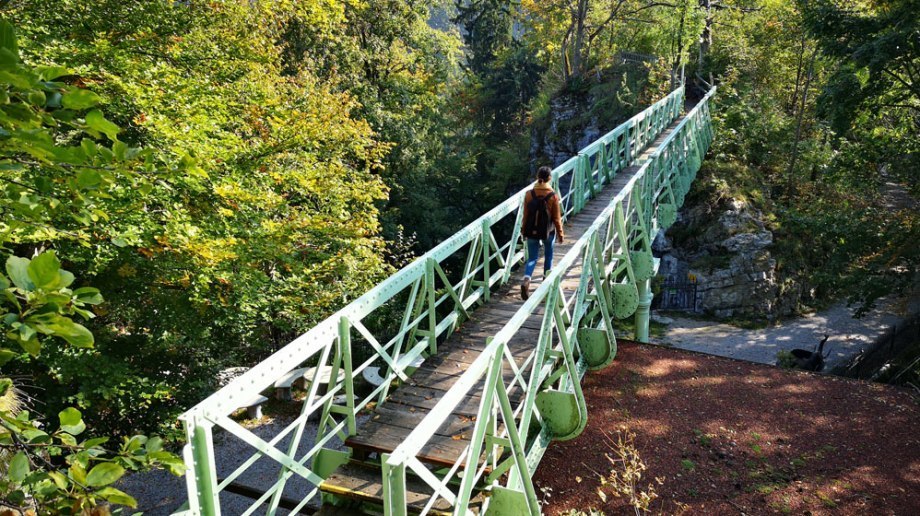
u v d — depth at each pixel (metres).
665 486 7.64
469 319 6.81
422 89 33.53
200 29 12.18
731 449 8.45
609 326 7.20
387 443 4.49
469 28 50.25
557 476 7.84
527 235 7.37
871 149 21.97
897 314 21.05
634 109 28.77
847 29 19.53
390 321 19.11
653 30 30.75
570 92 32.25
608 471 7.93
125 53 9.75
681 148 15.94
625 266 8.52
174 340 10.77
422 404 5.03
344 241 12.62
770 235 21.67
